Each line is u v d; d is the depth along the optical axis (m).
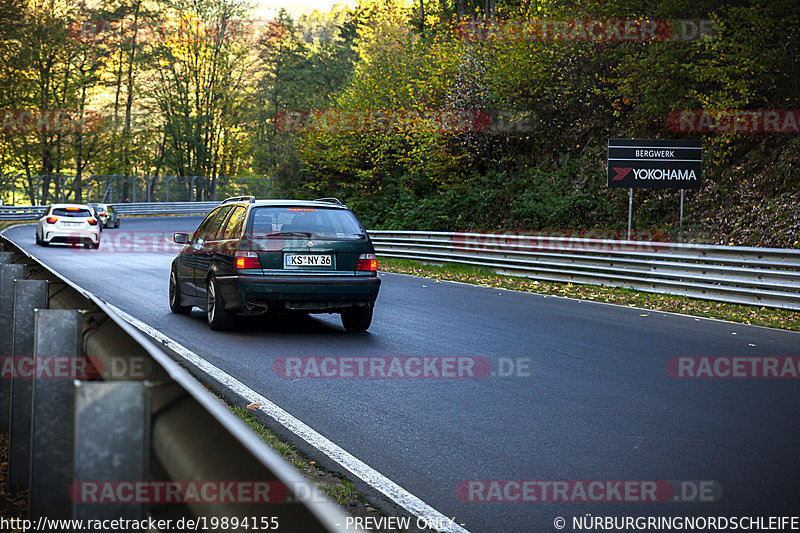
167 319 10.05
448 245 20.28
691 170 17.80
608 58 23.17
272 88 78.06
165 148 72.94
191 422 1.51
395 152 31.75
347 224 9.23
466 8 35.06
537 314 11.26
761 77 17.58
